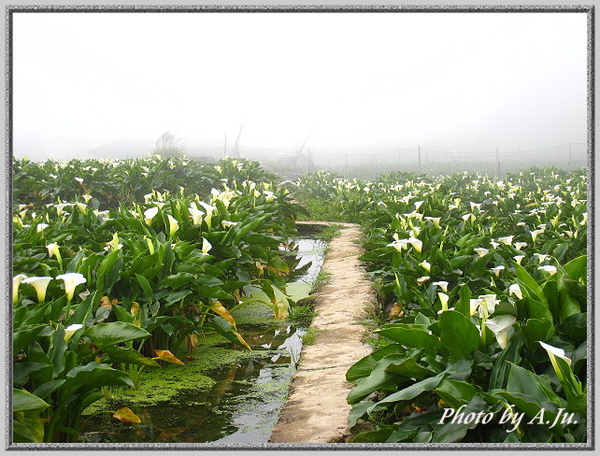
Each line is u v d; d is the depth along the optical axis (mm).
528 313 3168
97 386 3273
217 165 14820
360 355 4816
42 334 3193
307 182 17688
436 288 4762
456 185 15438
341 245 10141
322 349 5020
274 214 9875
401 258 5660
